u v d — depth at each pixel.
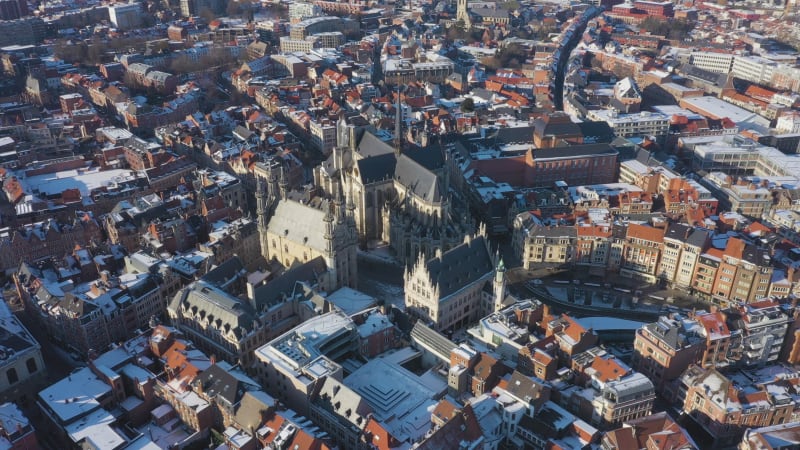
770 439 196.62
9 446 193.62
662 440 191.75
